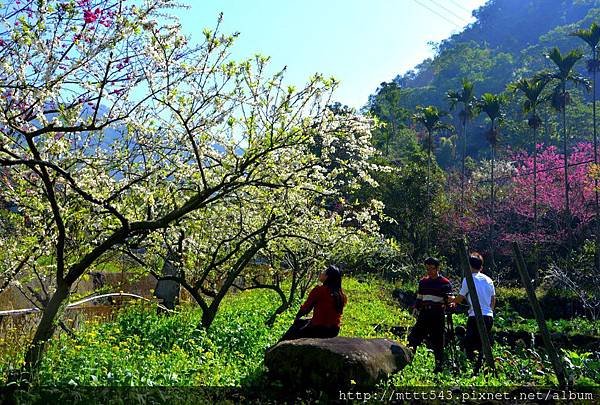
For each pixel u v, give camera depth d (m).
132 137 8.05
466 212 42.25
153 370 7.23
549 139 65.94
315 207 11.69
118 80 6.51
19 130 5.97
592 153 43.81
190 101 7.57
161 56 6.69
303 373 7.02
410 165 40.06
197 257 11.19
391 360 7.71
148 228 6.89
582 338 14.38
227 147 8.15
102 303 12.45
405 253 31.12
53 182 7.09
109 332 9.09
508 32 125.69
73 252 8.94
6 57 6.10
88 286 12.75
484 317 9.37
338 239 12.38
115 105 6.62
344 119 8.38
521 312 24.75
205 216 9.70
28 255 8.37
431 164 41.72
